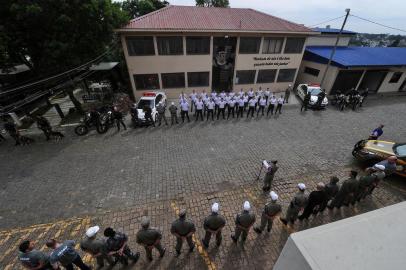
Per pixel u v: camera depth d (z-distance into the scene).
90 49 13.30
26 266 4.46
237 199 7.59
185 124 13.91
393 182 8.42
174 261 5.49
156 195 7.80
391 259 1.98
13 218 6.95
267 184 7.79
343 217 6.82
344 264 1.90
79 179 8.71
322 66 20.34
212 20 18.25
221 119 14.72
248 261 5.51
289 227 6.44
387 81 21.41
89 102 18.84
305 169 9.33
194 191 7.97
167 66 18.06
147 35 16.34
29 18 10.77
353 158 10.16
